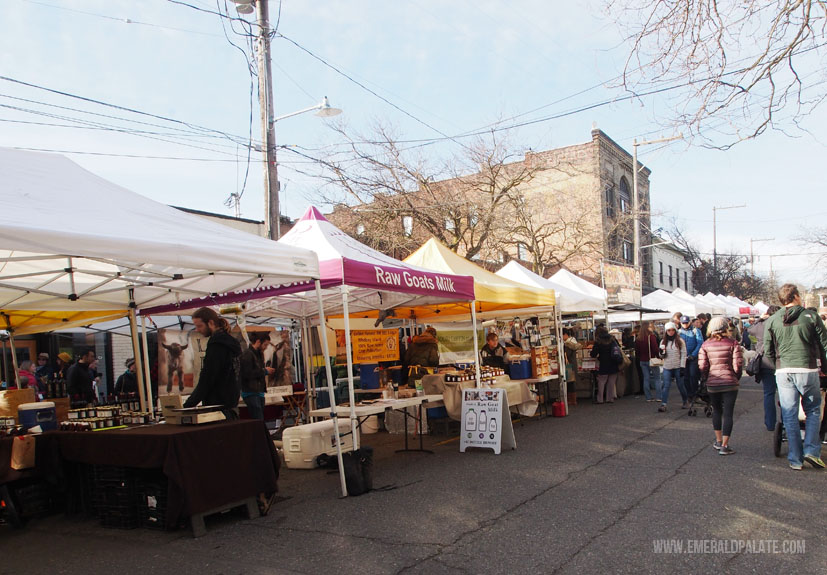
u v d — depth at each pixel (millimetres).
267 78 13242
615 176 35188
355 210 23047
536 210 29094
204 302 8562
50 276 7730
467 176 25125
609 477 7102
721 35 7223
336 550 5047
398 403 8547
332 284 7344
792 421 7016
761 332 9969
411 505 6336
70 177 6027
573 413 13258
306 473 8273
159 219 6035
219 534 5602
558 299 13508
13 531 6035
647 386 14852
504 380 11758
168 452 5395
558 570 4395
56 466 6266
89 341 15375
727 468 7234
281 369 11461
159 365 9781
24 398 7523
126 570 4793
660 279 45344
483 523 5586
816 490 6133
